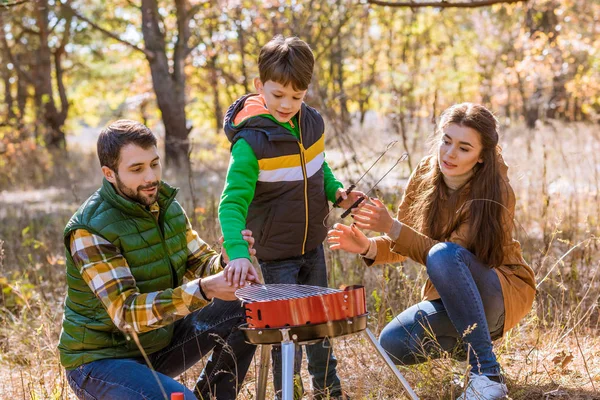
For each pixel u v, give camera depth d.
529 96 18.61
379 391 3.33
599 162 8.87
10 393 3.63
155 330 2.92
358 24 16.81
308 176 3.25
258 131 3.17
